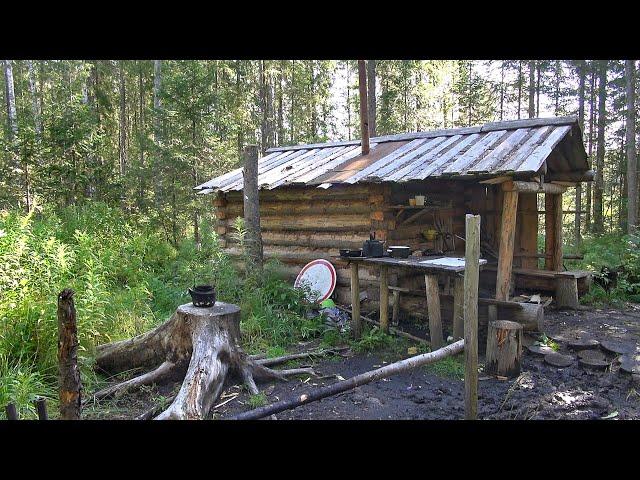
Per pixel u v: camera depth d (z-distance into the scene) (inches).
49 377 170.9
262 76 900.0
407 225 308.7
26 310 178.4
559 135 268.8
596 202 736.3
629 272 370.0
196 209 528.1
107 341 211.8
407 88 877.8
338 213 320.5
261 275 300.5
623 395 177.2
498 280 255.9
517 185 243.1
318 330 263.0
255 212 311.0
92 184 538.9
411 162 295.7
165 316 257.4
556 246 339.9
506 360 195.6
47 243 228.1
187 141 521.7
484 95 1079.0
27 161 500.1
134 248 373.7
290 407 113.6
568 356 217.2
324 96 1107.3
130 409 164.4
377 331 250.2
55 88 750.5
